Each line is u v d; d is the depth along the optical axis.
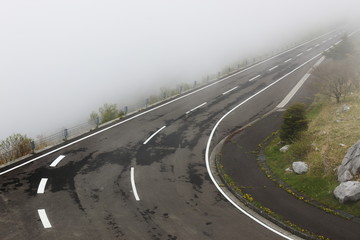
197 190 14.16
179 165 16.78
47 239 9.69
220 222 11.65
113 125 22.44
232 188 14.36
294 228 11.34
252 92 32.84
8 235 9.70
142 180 14.69
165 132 21.66
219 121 24.39
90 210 11.67
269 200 13.38
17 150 16.89
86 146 18.36
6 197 12.03
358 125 18.44
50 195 12.50
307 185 14.45
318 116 22.50
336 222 11.84
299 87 33.84
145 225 11.01
